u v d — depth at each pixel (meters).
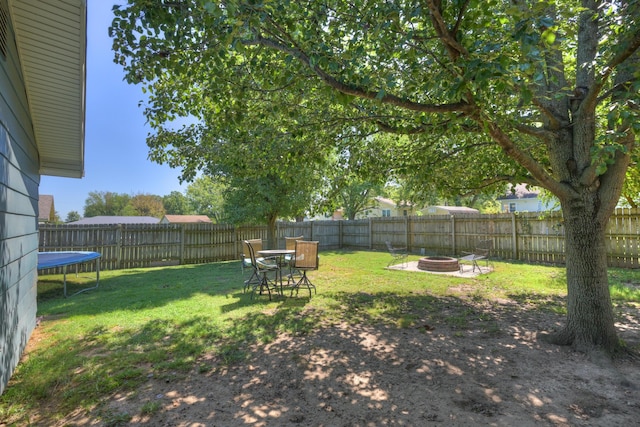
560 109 3.47
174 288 6.76
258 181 10.12
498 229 11.25
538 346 3.40
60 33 3.13
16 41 3.16
